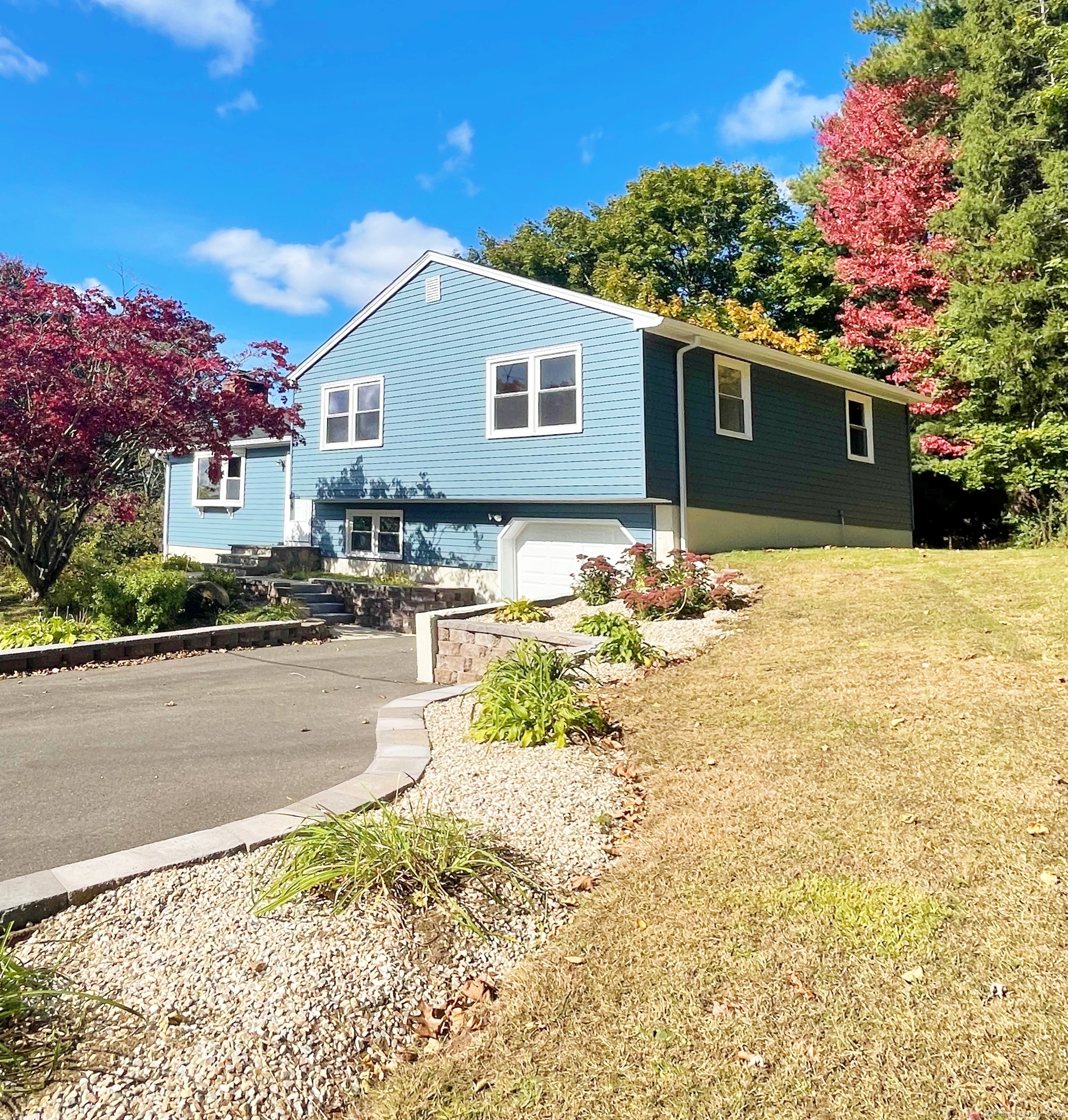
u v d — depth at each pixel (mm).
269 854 3645
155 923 3049
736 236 28125
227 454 13266
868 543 16812
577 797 4359
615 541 12719
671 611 8695
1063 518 16031
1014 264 16016
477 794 4398
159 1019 2518
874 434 17109
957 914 3049
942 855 3469
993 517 19641
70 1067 2314
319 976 2766
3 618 11289
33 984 2580
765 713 5449
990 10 17781
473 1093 2357
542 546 13766
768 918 3117
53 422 10500
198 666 9500
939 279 18641
